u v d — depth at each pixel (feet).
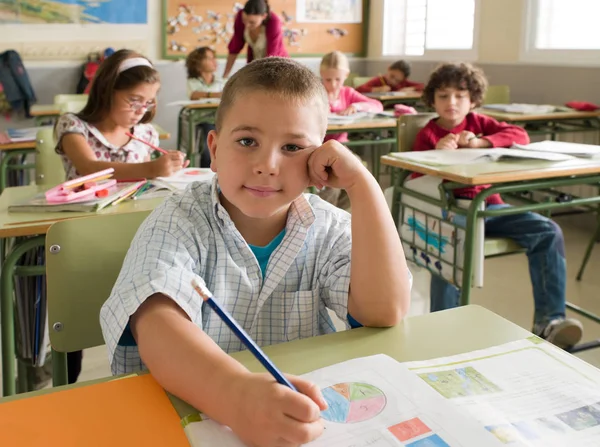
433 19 17.48
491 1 14.74
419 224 6.46
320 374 2.09
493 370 2.16
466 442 1.71
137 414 1.88
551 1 13.09
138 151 6.98
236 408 1.78
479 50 15.37
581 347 6.29
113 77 6.47
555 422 1.84
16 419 1.83
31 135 9.81
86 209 4.71
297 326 2.91
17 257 4.42
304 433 1.68
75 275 3.27
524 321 7.73
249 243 2.90
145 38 18.01
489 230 6.50
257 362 2.24
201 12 18.47
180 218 2.71
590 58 12.12
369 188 2.69
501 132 7.61
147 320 2.18
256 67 2.53
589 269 9.64
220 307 1.82
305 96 2.48
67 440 1.73
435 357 2.27
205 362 1.96
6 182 10.61
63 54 17.24
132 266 2.47
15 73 16.62
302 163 2.55
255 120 2.43
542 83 13.33
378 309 2.56
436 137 7.49
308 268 2.96
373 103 12.84
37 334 4.81
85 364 6.46
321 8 19.99
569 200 6.01
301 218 2.85
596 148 6.59
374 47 20.49
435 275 6.47
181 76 18.66
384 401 1.91
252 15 14.29
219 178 2.61
